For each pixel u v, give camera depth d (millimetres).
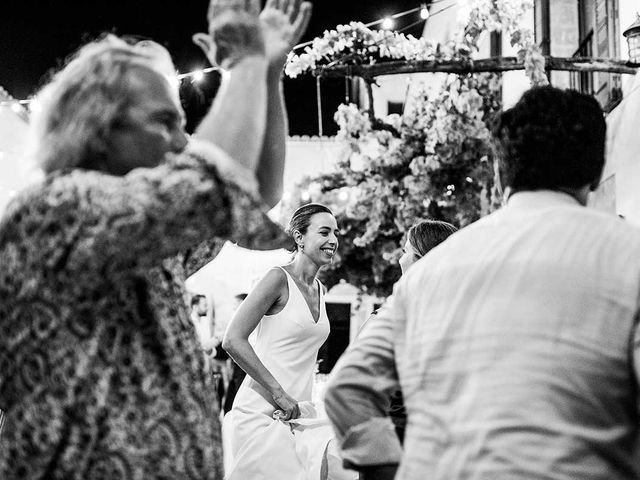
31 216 1696
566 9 8430
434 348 1878
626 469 1705
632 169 6336
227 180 1659
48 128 1851
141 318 1808
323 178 9570
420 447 1853
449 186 8469
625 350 1707
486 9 7234
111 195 1634
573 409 1694
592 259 1777
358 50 7492
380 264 9484
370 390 2096
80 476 1743
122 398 1761
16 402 1794
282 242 1755
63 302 1715
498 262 1857
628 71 6469
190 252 2195
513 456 1688
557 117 2010
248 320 4652
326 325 4902
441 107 8375
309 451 4512
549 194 1992
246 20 1802
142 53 1939
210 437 1890
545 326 1747
